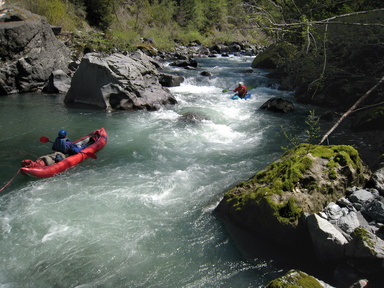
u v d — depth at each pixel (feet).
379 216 14.15
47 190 19.61
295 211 14.33
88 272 13.43
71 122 31.78
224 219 16.60
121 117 33.58
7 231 15.80
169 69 59.16
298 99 40.73
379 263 12.09
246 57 82.12
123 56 39.99
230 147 26.00
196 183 20.25
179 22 105.60
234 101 40.65
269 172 16.97
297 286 10.94
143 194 19.03
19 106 36.52
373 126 27.78
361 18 29.37
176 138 27.89
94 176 21.35
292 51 36.50
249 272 13.37
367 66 35.29
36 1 61.46
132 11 91.97
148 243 15.08
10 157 24.02
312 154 17.02
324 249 13.08
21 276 13.24
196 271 13.48
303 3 29.58
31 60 42.73
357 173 17.06
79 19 72.74
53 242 15.10
